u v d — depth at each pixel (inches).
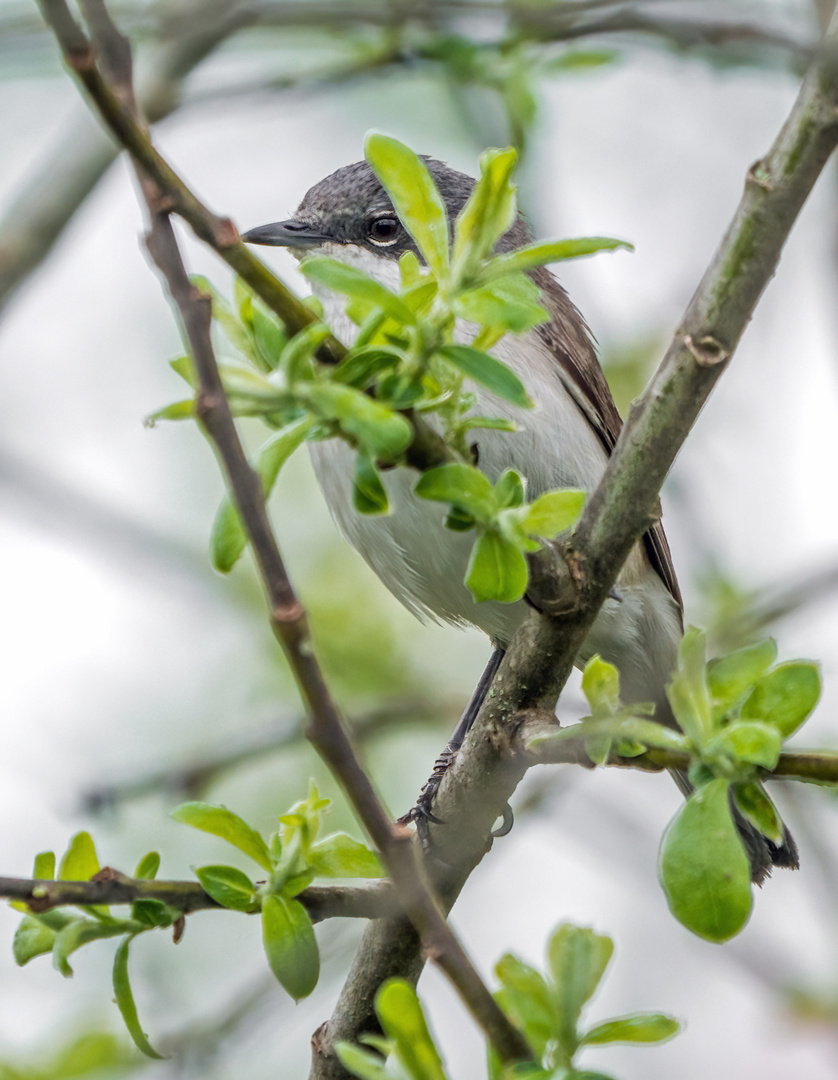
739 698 195.2
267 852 206.8
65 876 209.6
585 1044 187.2
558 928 195.0
